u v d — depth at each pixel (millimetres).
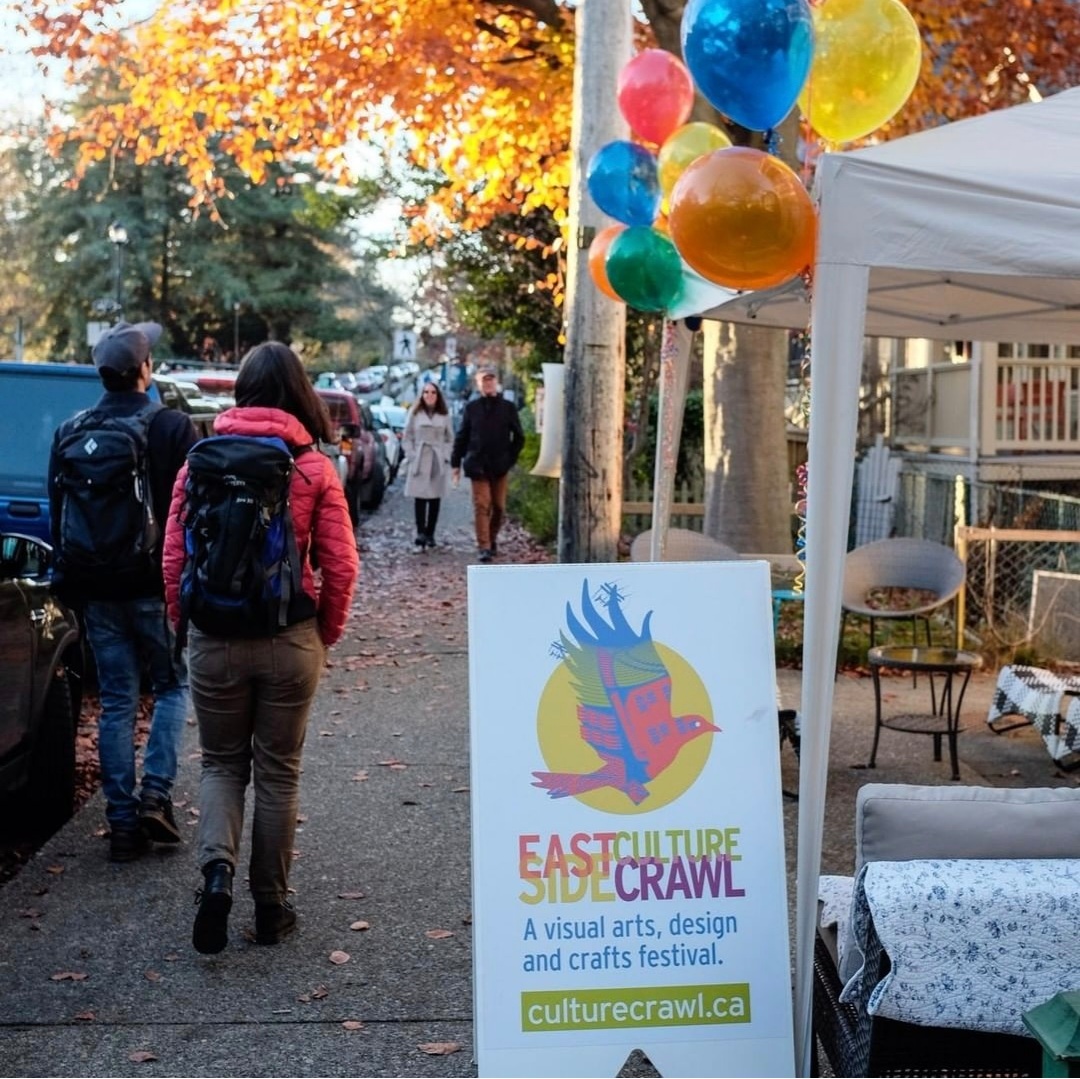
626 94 6164
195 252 48750
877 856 3086
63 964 4746
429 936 5020
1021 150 4117
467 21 16016
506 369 47500
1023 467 15461
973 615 11336
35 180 48844
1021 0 14633
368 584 14492
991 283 6555
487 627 3570
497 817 3477
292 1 16844
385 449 26672
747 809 3545
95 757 7520
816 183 3887
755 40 3887
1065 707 7145
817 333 3834
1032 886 2840
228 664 4680
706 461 12383
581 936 3439
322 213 25016
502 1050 3375
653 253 6340
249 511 4590
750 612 3639
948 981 2822
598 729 3537
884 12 4145
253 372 4852
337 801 6703
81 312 48188
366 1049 4176
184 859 5777
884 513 17750
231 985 4594
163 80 17875
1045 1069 2430
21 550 5617
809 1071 3525
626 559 13945
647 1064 4113
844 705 8922
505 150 17484
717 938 3475
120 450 5449
